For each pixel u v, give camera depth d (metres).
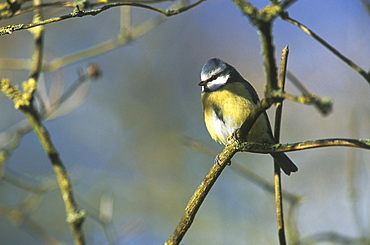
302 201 9.10
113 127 14.25
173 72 14.84
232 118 8.23
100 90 14.55
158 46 15.02
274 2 4.20
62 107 9.78
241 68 14.75
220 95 8.29
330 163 11.91
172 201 13.30
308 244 7.71
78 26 14.70
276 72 4.25
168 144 14.01
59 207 12.85
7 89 6.95
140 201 13.24
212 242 12.08
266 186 7.48
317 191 11.52
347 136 12.40
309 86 13.15
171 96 14.60
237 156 13.04
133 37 10.11
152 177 13.62
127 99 14.52
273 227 11.89
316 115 13.04
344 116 12.60
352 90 12.74
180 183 13.52
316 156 12.10
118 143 14.09
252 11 4.16
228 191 12.63
